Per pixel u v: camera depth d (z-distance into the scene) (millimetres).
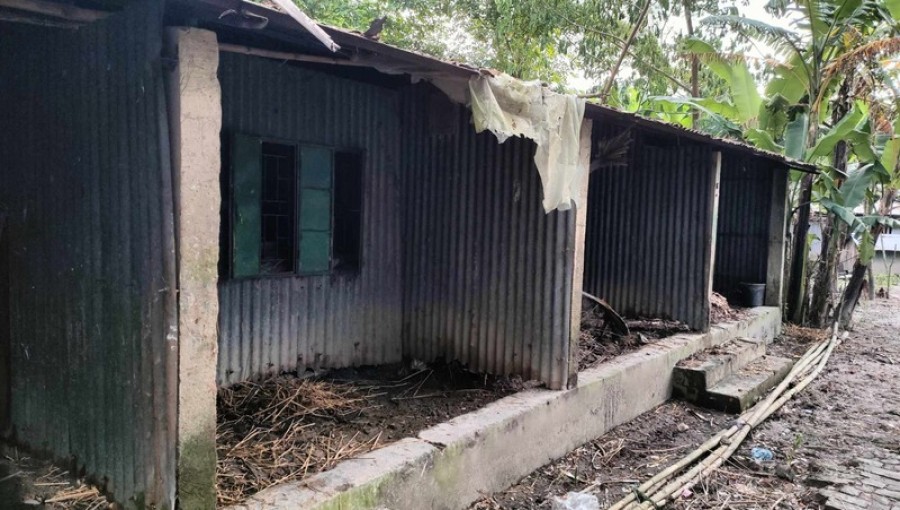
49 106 2961
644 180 7438
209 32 2455
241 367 4422
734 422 5508
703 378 6012
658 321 7301
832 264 10477
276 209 4633
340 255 5152
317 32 2334
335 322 5047
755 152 7293
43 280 3119
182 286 2480
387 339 5480
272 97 4438
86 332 2902
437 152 5277
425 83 5223
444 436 3686
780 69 9883
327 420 4070
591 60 11359
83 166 2812
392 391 4766
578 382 4891
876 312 13141
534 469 4332
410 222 5473
